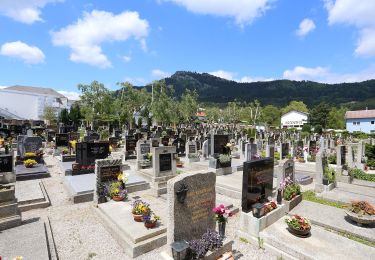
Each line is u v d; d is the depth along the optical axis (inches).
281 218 314.2
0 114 2551.7
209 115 3046.3
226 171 564.4
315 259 224.1
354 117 2498.8
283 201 339.0
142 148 621.0
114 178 378.6
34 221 303.3
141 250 246.5
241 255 247.6
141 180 462.3
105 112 1894.7
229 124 2780.5
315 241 255.9
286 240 256.1
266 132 1843.0
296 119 3344.0
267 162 334.3
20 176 495.8
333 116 2822.3
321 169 451.2
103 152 548.1
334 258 225.9
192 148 720.3
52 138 1002.1
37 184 462.9
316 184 455.5
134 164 679.1
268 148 660.1
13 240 249.9
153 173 448.5
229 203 378.6
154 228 272.2
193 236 233.6
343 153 588.7
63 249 254.7
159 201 379.2
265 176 330.0
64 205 378.3
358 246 247.9
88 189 401.7
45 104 2800.2
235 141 1171.3
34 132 1176.2
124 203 354.3
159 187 433.1
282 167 369.4
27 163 553.3
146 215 276.1
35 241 248.1
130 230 266.2
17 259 179.3
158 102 1849.2
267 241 261.6
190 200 228.5
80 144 517.3
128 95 1844.2
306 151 789.2
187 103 2217.0
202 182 238.8
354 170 575.5
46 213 346.3
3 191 284.0
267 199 332.5
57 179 514.9
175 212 216.5
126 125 1923.0
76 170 502.6
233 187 444.5
